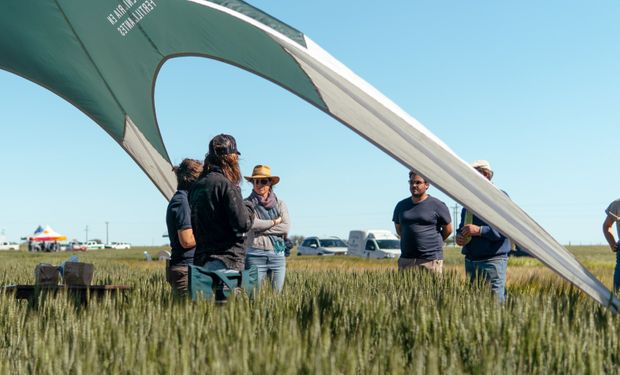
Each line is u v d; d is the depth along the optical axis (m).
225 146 5.20
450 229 8.09
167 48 7.45
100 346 3.53
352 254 36.41
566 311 4.78
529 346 3.54
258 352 2.92
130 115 8.80
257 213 7.07
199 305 4.38
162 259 28.27
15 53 8.51
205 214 5.08
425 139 5.21
